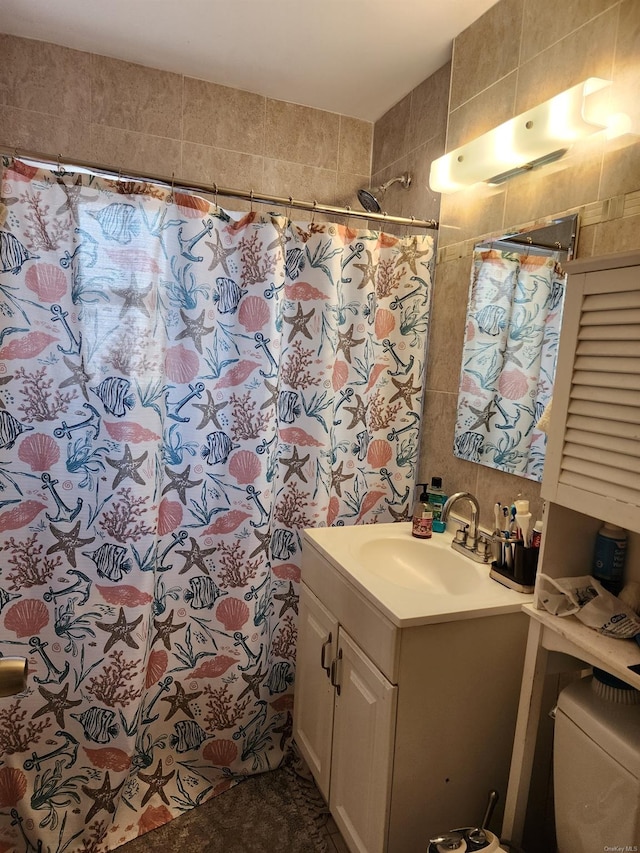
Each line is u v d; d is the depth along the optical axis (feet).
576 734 3.54
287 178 7.67
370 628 4.41
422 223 6.33
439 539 5.69
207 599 6.06
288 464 6.24
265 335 5.70
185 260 5.49
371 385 6.54
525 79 5.03
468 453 5.80
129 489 5.23
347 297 6.23
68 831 5.24
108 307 5.08
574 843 3.53
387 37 6.01
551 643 3.76
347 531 5.86
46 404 5.11
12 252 4.86
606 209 4.21
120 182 5.03
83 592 5.32
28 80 6.42
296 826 5.57
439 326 6.34
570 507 3.55
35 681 5.30
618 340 3.21
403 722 4.15
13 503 5.12
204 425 5.82
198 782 6.01
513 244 5.16
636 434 3.09
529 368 4.98
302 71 6.81
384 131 7.78
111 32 6.19
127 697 5.40
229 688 6.13
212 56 6.58
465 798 4.48
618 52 4.13
